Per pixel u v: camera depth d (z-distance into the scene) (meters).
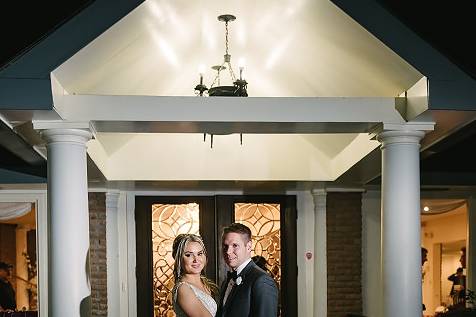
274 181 8.00
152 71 5.73
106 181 7.75
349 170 7.21
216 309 3.90
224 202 8.82
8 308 9.61
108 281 8.50
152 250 8.75
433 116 4.66
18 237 12.11
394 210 4.93
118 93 5.65
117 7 4.10
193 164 7.82
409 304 4.87
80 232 4.66
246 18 5.18
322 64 5.41
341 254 8.88
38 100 4.15
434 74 4.39
